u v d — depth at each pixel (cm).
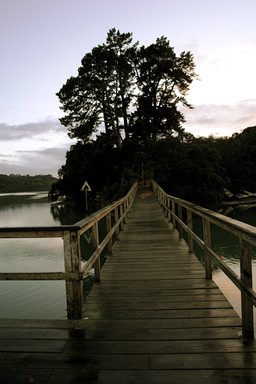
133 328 334
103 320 356
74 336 313
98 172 3997
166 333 321
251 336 309
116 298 438
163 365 258
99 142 4306
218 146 5425
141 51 4356
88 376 245
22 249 1675
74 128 4347
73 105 4247
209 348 287
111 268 606
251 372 246
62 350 285
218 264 390
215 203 3519
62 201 6075
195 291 459
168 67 4288
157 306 403
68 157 4503
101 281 524
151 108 4381
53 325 338
